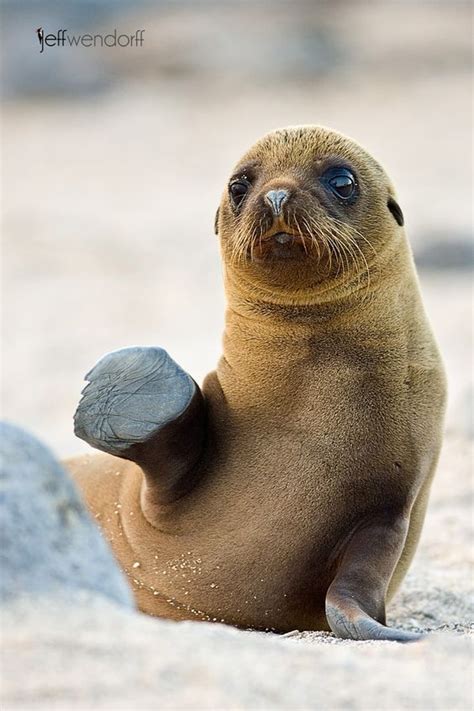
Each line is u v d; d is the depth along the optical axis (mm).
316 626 14953
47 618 9344
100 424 14609
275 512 14586
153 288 50219
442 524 20953
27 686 8383
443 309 43656
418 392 15156
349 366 14875
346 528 14641
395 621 16234
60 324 44281
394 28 114625
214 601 14836
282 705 8523
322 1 123312
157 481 14883
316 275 14656
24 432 10438
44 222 63406
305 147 15531
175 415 14531
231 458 14906
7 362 38781
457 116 86125
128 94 98625
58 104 97000
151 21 113938
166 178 74562
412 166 72812
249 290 15117
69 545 10086
